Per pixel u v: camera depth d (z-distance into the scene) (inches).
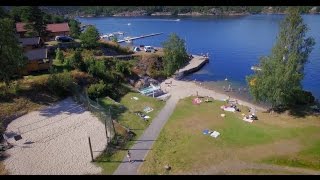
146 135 2153.1
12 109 2406.5
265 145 2006.6
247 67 4200.3
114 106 2625.5
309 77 3681.1
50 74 2817.4
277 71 2422.5
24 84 2664.9
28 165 1813.5
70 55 3393.2
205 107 2652.6
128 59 3828.7
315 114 2456.9
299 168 1761.8
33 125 2260.1
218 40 6259.8
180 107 2659.9
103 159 1851.6
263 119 2409.0
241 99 2967.5
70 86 2792.8
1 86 2591.0
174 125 2298.2
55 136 2114.9
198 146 1995.6
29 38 3494.1
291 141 2055.9
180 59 3668.8
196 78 3732.8
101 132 2142.0
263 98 2559.1
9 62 2490.2
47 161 1845.5
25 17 4025.6
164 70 3745.1
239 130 2215.8
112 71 3280.0
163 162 1819.6
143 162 1822.1
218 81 3599.9
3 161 1859.0
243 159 1849.2
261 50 5201.8
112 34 6747.1
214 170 1734.7
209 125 2288.4
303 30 2406.5
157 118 2443.4
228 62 4498.0
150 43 6063.0
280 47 2471.7
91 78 3009.4
